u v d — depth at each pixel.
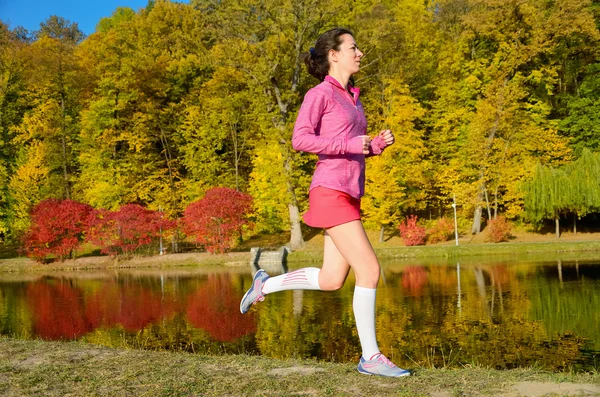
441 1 40.12
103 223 29.92
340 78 3.31
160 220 30.66
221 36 30.97
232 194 29.47
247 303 3.66
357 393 3.14
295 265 26.44
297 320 11.45
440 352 8.51
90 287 19.50
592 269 18.92
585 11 33.38
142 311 13.47
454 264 23.00
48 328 11.48
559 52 36.44
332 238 3.25
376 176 31.52
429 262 24.47
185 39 34.03
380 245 32.62
